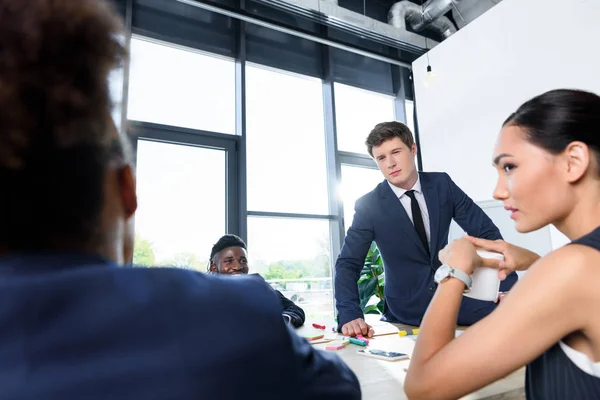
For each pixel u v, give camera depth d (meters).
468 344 0.52
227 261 1.86
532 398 0.58
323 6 3.65
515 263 0.76
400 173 1.56
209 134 3.28
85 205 0.27
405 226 1.53
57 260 0.26
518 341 0.50
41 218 0.26
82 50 0.26
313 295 3.53
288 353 0.29
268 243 3.41
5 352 0.22
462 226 1.68
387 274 1.61
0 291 0.23
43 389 0.21
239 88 3.48
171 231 3.03
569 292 0.48
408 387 0.58
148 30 3.23
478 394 0.65
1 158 0.24
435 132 3.77
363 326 1.25
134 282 0.27
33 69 0.24
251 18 3.46
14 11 0.25
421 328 0.62
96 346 0.23
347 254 1.57
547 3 2.89
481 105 3.36
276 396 0.27
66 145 0.26
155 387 0.23
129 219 0.34
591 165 0.56
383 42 4.10
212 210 3.22
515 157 0.60
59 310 0.24
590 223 0.56
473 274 0.76
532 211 0.59
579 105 0.57
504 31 3.20
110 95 0.29
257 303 0.30
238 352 0.27
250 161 3.47
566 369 0.52
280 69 3.83
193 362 0.25
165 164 3.12
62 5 0.26
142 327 0.25
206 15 3.53
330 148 3.89
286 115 3.78
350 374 0.36
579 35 2.70
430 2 4.10
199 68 3.43
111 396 0.22
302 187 3.67
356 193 4.02
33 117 0.25
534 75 2.96
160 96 3.19
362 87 4.30
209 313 0.27
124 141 0.31
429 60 3.92
